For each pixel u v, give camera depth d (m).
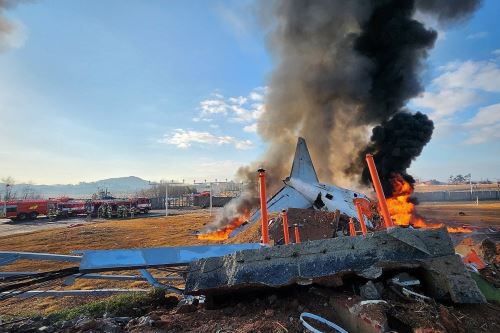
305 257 4.08
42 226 35.50
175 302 5.54
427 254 3.96
